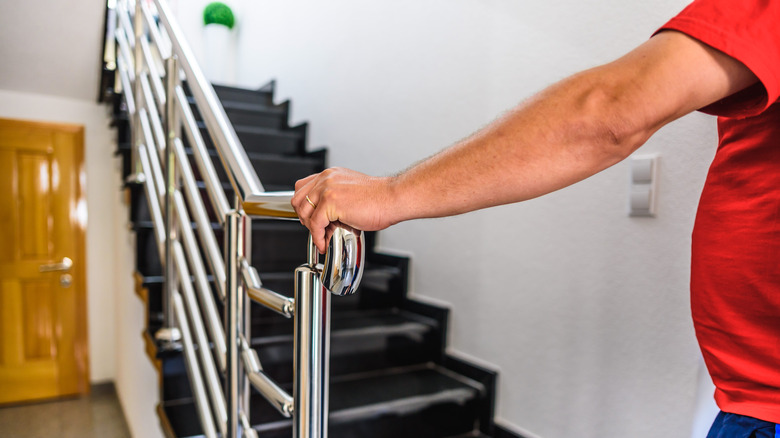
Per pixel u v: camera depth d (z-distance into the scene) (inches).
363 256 25.5
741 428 23.8
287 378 69.9
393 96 95.2
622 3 55.6
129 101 88.8
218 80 175.9
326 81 119.1
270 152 124.0
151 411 85.7
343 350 73.2
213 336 47.0
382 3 98.3
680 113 19.1
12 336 144.4
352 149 108.7
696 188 48.8
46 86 136.6
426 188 22.1
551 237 63.5
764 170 23.3
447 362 77.9
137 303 100.7
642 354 53.4
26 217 145.3
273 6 149.0
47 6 100.2
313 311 29.5
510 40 69.7
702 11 19.0
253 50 163.9
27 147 144.2
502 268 70.4
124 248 124.0
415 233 88.0
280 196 31.4
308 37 128.1
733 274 24.6
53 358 149.4
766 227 23.2
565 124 19.3
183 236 56.9
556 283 62.9
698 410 41.0
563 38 62.1
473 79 76.3
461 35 78.5
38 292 147.3
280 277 80.7
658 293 52.0
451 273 79.7
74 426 127.3
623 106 18.6
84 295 151.7
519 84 68.3
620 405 55.6
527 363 66.6
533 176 20.1
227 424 40.9
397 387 70.4
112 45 109.5
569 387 61.2
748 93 19.8
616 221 56.0
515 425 68.2
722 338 25.6
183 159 57.5
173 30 61.0
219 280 44.8
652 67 18.6
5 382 143.1
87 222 151.9
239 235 39.4
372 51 101.6
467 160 21.1
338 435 60.8
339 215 24.5
